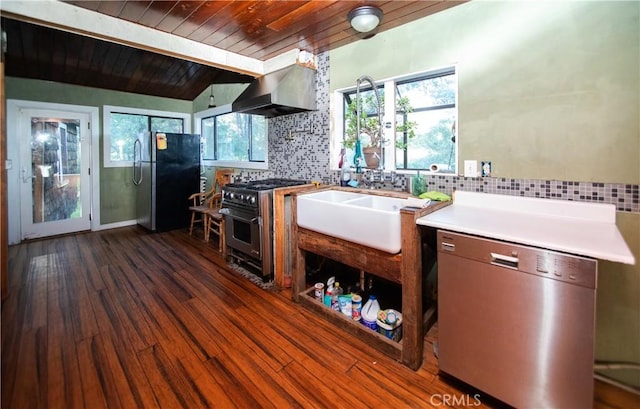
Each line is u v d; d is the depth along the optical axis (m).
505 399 1.32
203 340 1.93
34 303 2.39
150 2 2.02
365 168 2.69
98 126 4.66
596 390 1.54
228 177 4.52
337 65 2.84
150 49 2.45
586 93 1.59
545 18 1.70
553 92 1.69
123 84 4.52
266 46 2.78
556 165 1.70
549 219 1.58
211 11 2.15
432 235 1.93
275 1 2.00
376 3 2.01
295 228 2.38
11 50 3.24
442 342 1.51
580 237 1.25
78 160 4.53
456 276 1.43
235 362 1.73
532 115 1.77
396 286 2.57
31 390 1.51
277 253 2.70
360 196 2.46
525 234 1.29
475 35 1.96
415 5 2.03
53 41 3.13
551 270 1.16
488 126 1.93
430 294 2.19
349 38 2.60
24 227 4.11
